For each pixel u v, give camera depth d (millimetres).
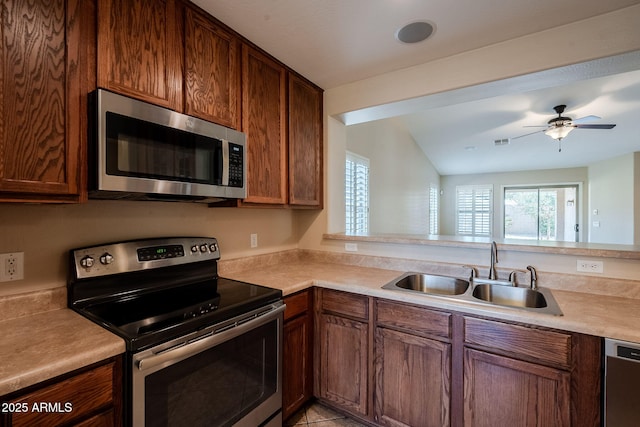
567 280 1672
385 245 2285
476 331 1421
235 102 1729
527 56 1744
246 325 1371
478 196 8594
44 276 1283
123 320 1168
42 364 834
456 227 8867
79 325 1120
